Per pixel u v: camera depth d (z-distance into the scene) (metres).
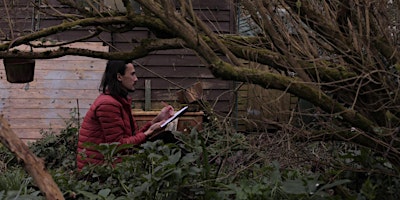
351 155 4.03
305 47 3.61
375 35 3.77
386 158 3.80
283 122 3.78
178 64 9.69
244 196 3.51
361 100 3.74
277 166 3.79
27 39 3.47
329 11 3.77
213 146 4.23
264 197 3.58
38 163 1.48
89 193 3.75
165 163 3.71
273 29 3.44
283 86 3.34
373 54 3.68
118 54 3.62
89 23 3.47
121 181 4.09
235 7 4.20
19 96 9.45
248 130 4.04
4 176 4.27
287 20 3.63
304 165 4.30
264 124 3.85
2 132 1.46
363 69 3.56
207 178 3.79
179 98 7.34
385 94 3.74
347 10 3.69
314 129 3.93
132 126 5.70
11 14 5.70
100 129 5.33
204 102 4.81
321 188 3.53
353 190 4.04
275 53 3.72
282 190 3.66
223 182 3.91
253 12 3.58
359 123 3.56
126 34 9.12
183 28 3.15
